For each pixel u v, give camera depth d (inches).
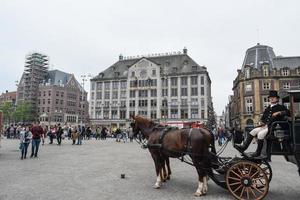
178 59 3208.7
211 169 306.2
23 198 287.6
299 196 298.7
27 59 4220.0
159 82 3073.3
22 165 525.0
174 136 327.9
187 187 343.3
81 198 288.4
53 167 501.0
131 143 1304.1
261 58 2364.7
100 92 3363.7
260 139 293.4
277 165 550.6
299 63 2249.0
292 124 276.1
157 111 3041.3
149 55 3420.3
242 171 286.5
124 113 3201.3
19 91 4318.4
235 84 2640.3
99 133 2001.7
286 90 298.7
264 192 274.7
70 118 4212.6
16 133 1774.1
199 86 2938.0
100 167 503.2
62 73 4397.1
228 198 290.7
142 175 422.3
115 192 315.6
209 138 310.2
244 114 2262.6
